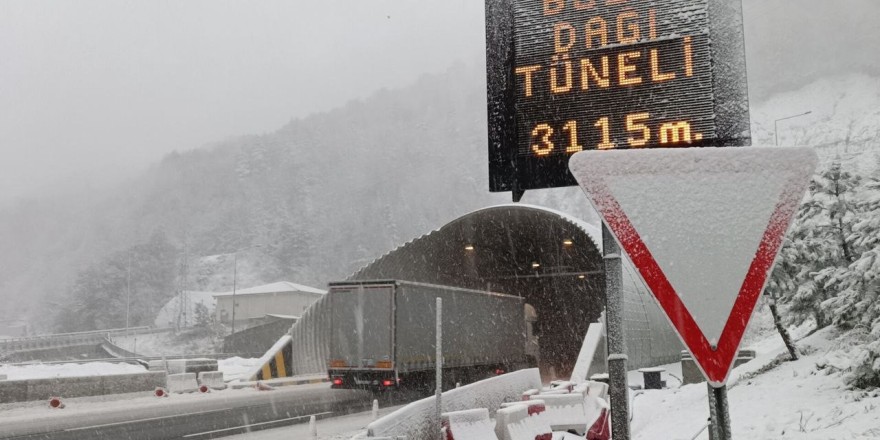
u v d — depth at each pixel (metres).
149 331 111.56
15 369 35.12
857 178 22.38
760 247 2.77
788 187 2.79
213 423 20.17
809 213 22.69
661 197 2.86
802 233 22.72
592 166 2.91
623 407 5.00
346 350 28.98
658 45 5.99
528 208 42.72
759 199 2.80
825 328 24.22
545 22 6.29
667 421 15.25
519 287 60.56
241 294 119.94
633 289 41.00
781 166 2.80
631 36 6.07
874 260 15.41
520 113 6.26
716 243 2.79
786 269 22.62
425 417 11.25
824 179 22.66
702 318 2.76
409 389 30.84
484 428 11.34
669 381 30.95
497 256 53.22
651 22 6.03
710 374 2.74
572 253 52.25
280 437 17.25
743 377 20.34
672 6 6.00
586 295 58.59
